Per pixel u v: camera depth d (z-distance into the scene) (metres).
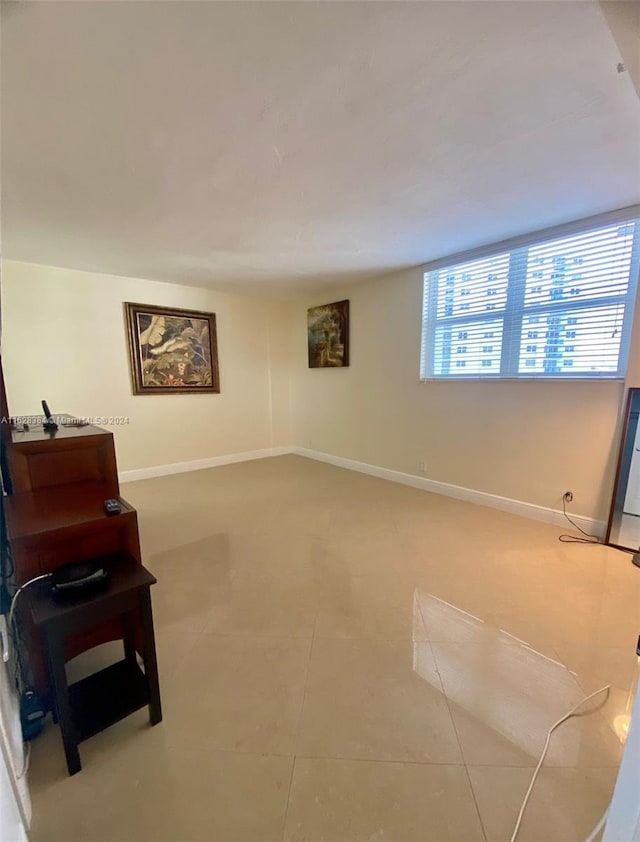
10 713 1.05
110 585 1.18
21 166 1.77
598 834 0.95
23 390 3.55
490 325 3.17
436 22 1.02
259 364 5.17
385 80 1.24
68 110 1.38
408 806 1.04
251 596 2.01
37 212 2.29
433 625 1.78
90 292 3.80
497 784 1.10
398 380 3.99
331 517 3.12
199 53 1.12
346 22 1.02
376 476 4.36
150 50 1.11
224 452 4.96
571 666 1.53
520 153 1.70
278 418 5.46
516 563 2.35
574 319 2.69
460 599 1.98
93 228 2.56
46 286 3.57
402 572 2.25
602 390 2.61
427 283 3.61
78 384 3.83
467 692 1.41
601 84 1.26
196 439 4.70
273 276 3.96
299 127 1.49
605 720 1.30
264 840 0.97
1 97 1.30
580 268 2.62
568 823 0.99
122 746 1.21
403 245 2.98
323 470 4.65
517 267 2.94
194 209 2.25
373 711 1.33
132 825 1.00
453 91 1.29
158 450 4.41
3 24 1.00
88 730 1.17
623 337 2.50
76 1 0.94
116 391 4.06
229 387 4.92
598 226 2.46
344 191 2.04
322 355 4.84
